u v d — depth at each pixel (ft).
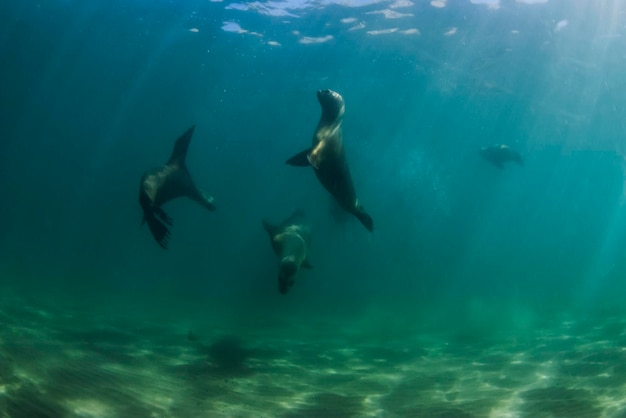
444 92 105.81
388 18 65.21
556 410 15.62
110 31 81.66
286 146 212.43
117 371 18.43
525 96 102.27
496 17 62.23
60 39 90.27
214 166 268.21
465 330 42.78
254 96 122.52
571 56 74.49
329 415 15.62
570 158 198.18
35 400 13.50
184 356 23.84
